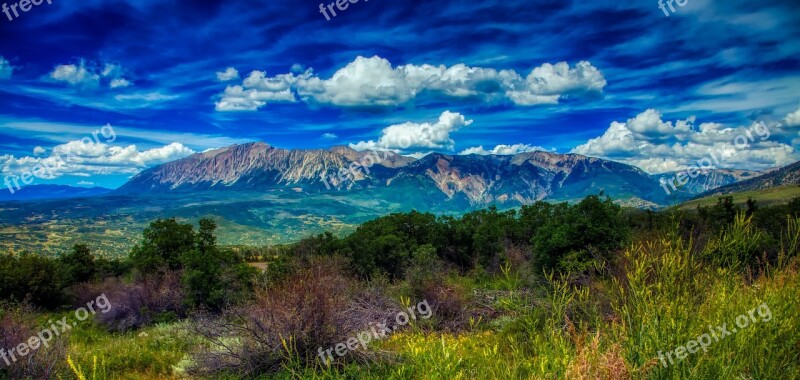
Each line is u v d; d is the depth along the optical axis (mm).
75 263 25734
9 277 19719
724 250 3473
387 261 23344
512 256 17859
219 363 7105
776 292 3141
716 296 3215
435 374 3543
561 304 3807
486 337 6086
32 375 7004
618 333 3322
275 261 18938
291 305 6801
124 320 15602
